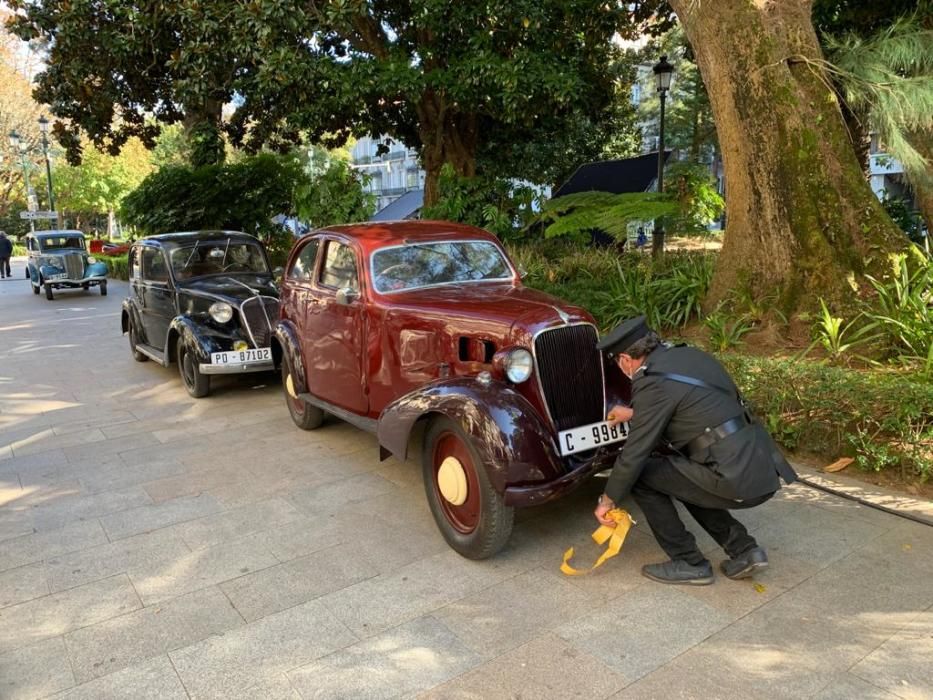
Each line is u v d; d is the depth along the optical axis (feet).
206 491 16.08
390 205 67.72
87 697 9.03
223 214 47.73
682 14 21.81
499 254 18.19
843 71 21.13
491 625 10.32
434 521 14.12
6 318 47.96
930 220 22.26
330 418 22.02
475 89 35.50
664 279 26.48
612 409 13.17
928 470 13.80
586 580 11.51
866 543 12.10
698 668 9.11
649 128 94.53
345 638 10.13
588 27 39.40
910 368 16.48
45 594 11.67
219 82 38.52
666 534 11.10
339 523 14.14
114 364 31.58
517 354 12.51
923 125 21.98
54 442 20.29
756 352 19.48
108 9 36.14
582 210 35.50
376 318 15.92
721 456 10.11
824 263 19.79
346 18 33.99
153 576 12.17
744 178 21.20
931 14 26.43
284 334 20.10
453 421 12.00
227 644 10.09
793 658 9.21
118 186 125.90
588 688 8.80
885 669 8.91
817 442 15.60
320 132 49.11
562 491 11.66
